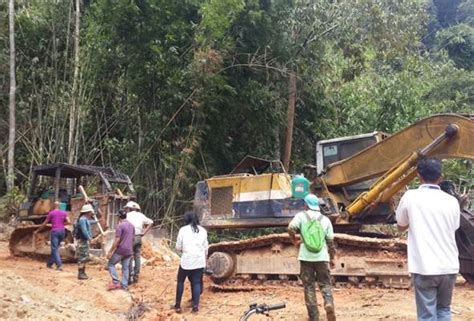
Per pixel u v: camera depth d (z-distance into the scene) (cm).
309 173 1236
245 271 1090
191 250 905
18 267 1305
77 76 2048
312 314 769
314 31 2080
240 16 1959
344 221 1109
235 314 871
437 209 512
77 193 1581
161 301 996
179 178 1831
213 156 2033
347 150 1242
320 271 768
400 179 1055
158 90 1919
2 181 2233
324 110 2297
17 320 699
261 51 2022
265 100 2036
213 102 1895
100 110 2117
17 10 2361
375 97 2294
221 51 1891
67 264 1415
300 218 783
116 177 1565
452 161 2164
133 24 1911
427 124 1030
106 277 1201
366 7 2114
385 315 810
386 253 1004
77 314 818
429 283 502
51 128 2114
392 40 2195
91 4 2178
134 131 2036
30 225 1497
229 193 1174
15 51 2212
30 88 2206
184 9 1948
